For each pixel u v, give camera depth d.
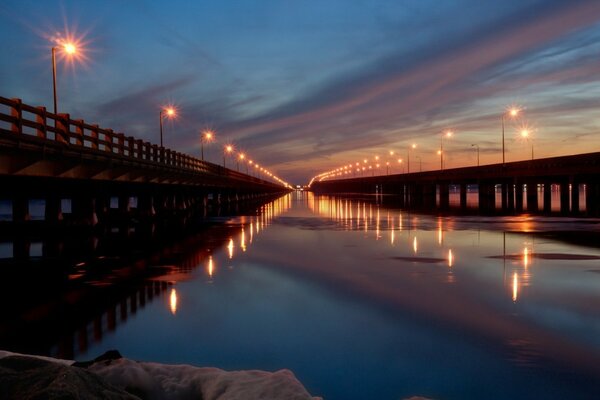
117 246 25.95
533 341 9.38
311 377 7.69
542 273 16.80
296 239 29.28
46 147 16.58
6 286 15.02
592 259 20.02
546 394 7.04
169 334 9.95
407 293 13.73
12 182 18.41
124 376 6.54
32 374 5.25
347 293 13.81
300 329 10.27
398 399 6.91
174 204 43.81
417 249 23.86
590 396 6.95
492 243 26.11
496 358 8.47
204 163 50.53
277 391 6.39
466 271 17.39
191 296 13.53
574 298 12.95
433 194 94.62
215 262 20.05
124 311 11.88
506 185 72.38
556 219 45.19
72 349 9.04
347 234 32.25
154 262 20.08
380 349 8.97
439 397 6.97
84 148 19.41
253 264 19.45
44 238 20.94
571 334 9.79
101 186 25.70
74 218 23.27
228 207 72.25
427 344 9.24
